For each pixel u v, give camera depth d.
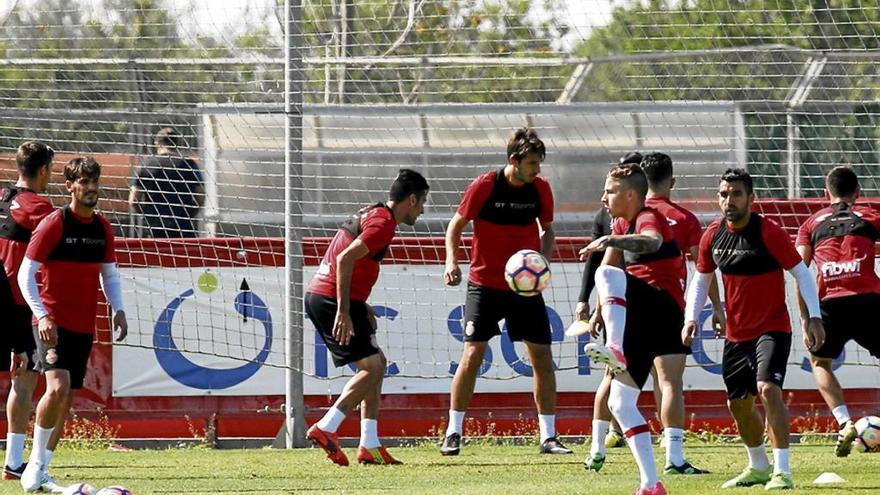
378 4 52.31
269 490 27.58
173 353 39.88
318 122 44.50
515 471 31.00
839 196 35.22
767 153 43.41
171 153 42.59
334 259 32.66
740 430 26.73
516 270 30.30
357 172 44.50
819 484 26.45
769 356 25.55
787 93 43.88
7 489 28.27
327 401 39.66
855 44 44.53
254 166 42.88
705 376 39.75
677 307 25.27
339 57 47.41
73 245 27.75
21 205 29.77
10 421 30.16
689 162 43.62
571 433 39.78
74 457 36.25
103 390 39.75
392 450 37.94
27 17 46.72
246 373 39.88
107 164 42.56
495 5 48.12
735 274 25.88
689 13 44.47
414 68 46.53
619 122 44.06
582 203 44.38
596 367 39.72
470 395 35.44
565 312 39.84
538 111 44.19
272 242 39.78
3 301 29.66
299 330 38.69
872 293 34.09
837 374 39.69
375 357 32.53
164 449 38.97
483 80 47.09
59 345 27.75
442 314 39.94
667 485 26.86
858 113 42.22
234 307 39.78
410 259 39.94
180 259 39.81
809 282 25.55
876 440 32.47
